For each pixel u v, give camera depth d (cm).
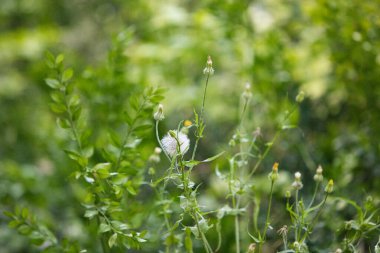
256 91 158
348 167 147
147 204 138
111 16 281
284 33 177
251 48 164
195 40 176
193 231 113
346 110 162
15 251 175
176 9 182
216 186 154
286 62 160
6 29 292
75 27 288
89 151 122
